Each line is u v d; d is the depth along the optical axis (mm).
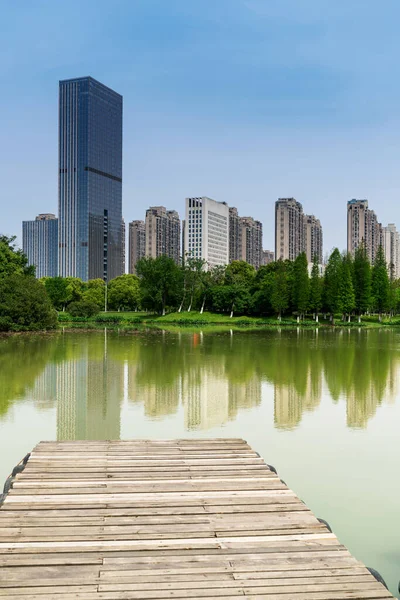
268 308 93062
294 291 86875
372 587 5809
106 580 5859
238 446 11422
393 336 56656
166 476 9328
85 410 17625
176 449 11156
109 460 10273
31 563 6199
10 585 5730
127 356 33594
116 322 84250
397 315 109625
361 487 10977
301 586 5801
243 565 6223
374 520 9477
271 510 7832
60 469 9664
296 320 88750
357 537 8859
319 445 13891
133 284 124875
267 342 46344
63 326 71000
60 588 5695
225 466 9945
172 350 37938
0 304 55656
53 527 7168
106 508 7844
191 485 8875
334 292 84625
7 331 56562
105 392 20859
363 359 32844
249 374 26078
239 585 5801
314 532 7113
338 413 17547
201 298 101750
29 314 57656
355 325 81562
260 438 14531
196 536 6965
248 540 6867
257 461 10281
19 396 19922
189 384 22938
